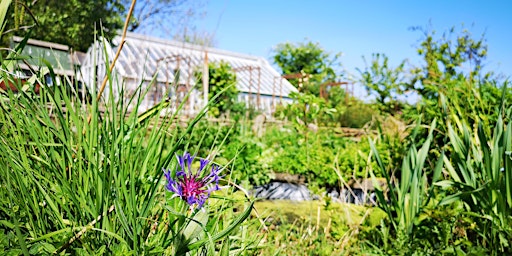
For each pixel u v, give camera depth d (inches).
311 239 114.8
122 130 45.5
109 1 500.4
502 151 101.5
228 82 643.5
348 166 237.0
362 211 137.3
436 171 114.8
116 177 41.6
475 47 339.3
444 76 163.9
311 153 260.2
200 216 44.9
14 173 44.9
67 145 44.5
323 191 136.1
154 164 49.4
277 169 246.2
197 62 753.0
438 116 152.9
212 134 269.7
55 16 394.3
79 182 43.8
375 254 112.0
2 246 40.3
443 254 106.8
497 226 99.3
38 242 41.8
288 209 172.9
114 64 51.9
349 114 631.8
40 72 48.8
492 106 143.8
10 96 43.7
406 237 112.6
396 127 173.9
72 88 49.1
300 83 719.1
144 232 46.7
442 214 108.9
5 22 50.0
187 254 52.0
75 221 44.4
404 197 121.4
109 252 43.4
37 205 43.4
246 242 60.3
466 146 109.7
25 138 46.8
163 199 52.4
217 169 46.1
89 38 440.5
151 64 655.1
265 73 962.7
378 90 408.5
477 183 114.5
